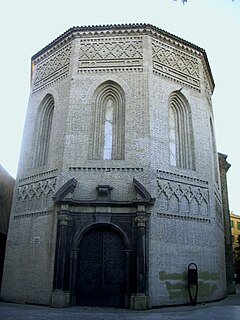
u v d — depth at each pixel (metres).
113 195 17.56
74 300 16.00
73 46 21.22
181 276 17.23
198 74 22.88
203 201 19.70
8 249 19.39
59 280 15.89
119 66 20.34
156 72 20.48
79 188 17.78
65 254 16.42
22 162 21.28
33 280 17.36
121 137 19.22
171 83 21.05
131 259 16.38
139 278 15.70
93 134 19.39
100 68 20.42
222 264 22.22
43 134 21.72
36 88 23.03
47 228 17.84
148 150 18.28
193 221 18.75
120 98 20.08
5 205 25.11
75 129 19.03
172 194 18.44
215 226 19.98
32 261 17.84
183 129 21.28
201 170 20.38
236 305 16.92
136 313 13.97
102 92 20.36
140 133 18.70
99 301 16.14
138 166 18.02
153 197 17.52
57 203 17.27
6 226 24.67
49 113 22.12
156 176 18.09
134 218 16.92
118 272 16.50
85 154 18.45
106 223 16.97
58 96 20.73
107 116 20.16
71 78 20.27
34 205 19.14
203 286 17.95
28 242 18.52
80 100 19.72
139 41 20.91
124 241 16.73
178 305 16.61
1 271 23.59
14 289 18.02
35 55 23.86
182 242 17.88
